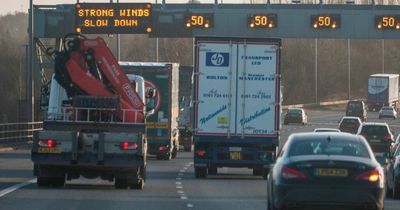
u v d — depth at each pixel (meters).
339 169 34.34
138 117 54.56
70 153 51.34
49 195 48.00
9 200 45.00
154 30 107.00
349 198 34.19
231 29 108.31
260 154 64.56
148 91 60.88
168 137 87.06
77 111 53.22
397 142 67.25
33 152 51.50
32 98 108.00
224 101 64.25
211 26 107.19
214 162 64.50
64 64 54.94
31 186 53.97
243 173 72.88
